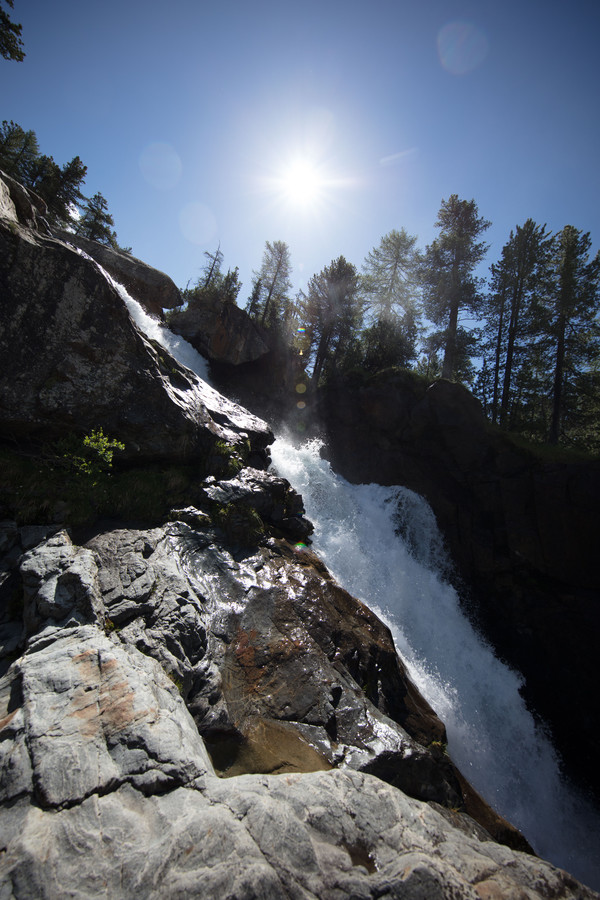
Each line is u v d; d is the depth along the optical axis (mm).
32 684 3904
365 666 7273
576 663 14125
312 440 24109
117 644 5008
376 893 2557
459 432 19969
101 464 8656
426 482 19906
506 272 28609
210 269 38281
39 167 29547
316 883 2566
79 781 3021
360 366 29547
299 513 11445
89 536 7211
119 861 2533
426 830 3213
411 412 21281
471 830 5383
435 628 12281
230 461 10906
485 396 31391
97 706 3730
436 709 8266
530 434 26922
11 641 5055
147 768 3229
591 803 10617
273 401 28250
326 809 3158
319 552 11453
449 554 17844
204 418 11320
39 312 8203
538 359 28625
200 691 5234
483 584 16859
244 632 6680
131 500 8469
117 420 9156
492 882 2824
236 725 5020
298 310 36469
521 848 5977
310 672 6371
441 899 2578
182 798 3072
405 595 12578
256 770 4547
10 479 7520
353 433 23141
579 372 27016
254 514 9484
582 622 14602
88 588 5477
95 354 8891
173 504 9078
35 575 5645
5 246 7844
